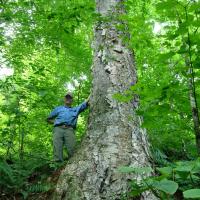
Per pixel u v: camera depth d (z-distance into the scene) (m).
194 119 3.04
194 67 2.41
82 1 7.18
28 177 4.91
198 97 2.58
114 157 3.74
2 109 6.12
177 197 3.85
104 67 4.56
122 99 2.72
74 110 5.80
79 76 8.16
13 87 6.32
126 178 3.51
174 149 5.98
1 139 6.40
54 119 5.95
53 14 6.09
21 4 6.46
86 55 7.96
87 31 8.56
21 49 7.25
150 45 3.39
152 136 5.80
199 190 1.53
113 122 4.06
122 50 4.67
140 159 3.79
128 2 4.06
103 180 3.56
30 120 7.18
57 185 3.74
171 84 2.47
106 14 4.80
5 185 4.42
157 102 2.61
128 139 3.93
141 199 3.33
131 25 3.34
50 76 8.91
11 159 5.89
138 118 4.18
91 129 4.13
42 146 7.42
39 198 4.05
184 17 2.39
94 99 4.41
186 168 1.75
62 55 8.56
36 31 6.63
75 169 3.76
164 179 1.81
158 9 2.37
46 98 6.45
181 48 2.40
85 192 3.51
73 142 5.63
